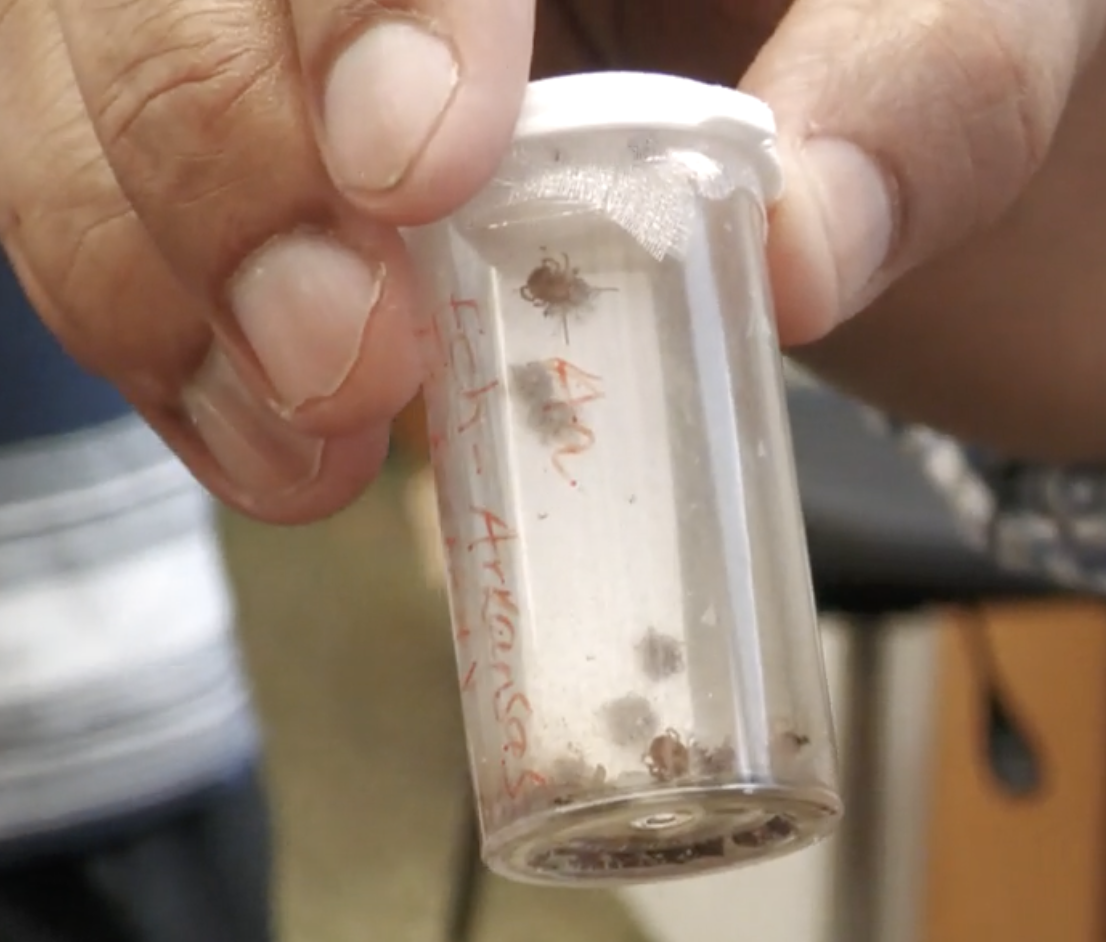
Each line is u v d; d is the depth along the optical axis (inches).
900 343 16.6
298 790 39.5
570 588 12.8
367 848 36.8
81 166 13.6
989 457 21.5
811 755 12.9
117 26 12.9
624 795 12.6
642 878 13.1
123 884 16.4
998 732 27.1
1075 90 15.0
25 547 16.2
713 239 13.0
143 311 13.8
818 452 24.0
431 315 13.1
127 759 16.4
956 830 31.5
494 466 12.9
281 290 13.0
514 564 12.8
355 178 12.6
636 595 12.7
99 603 16.4
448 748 41.1
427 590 49.7
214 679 17.0
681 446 12.8
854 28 13.6
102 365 14.0
